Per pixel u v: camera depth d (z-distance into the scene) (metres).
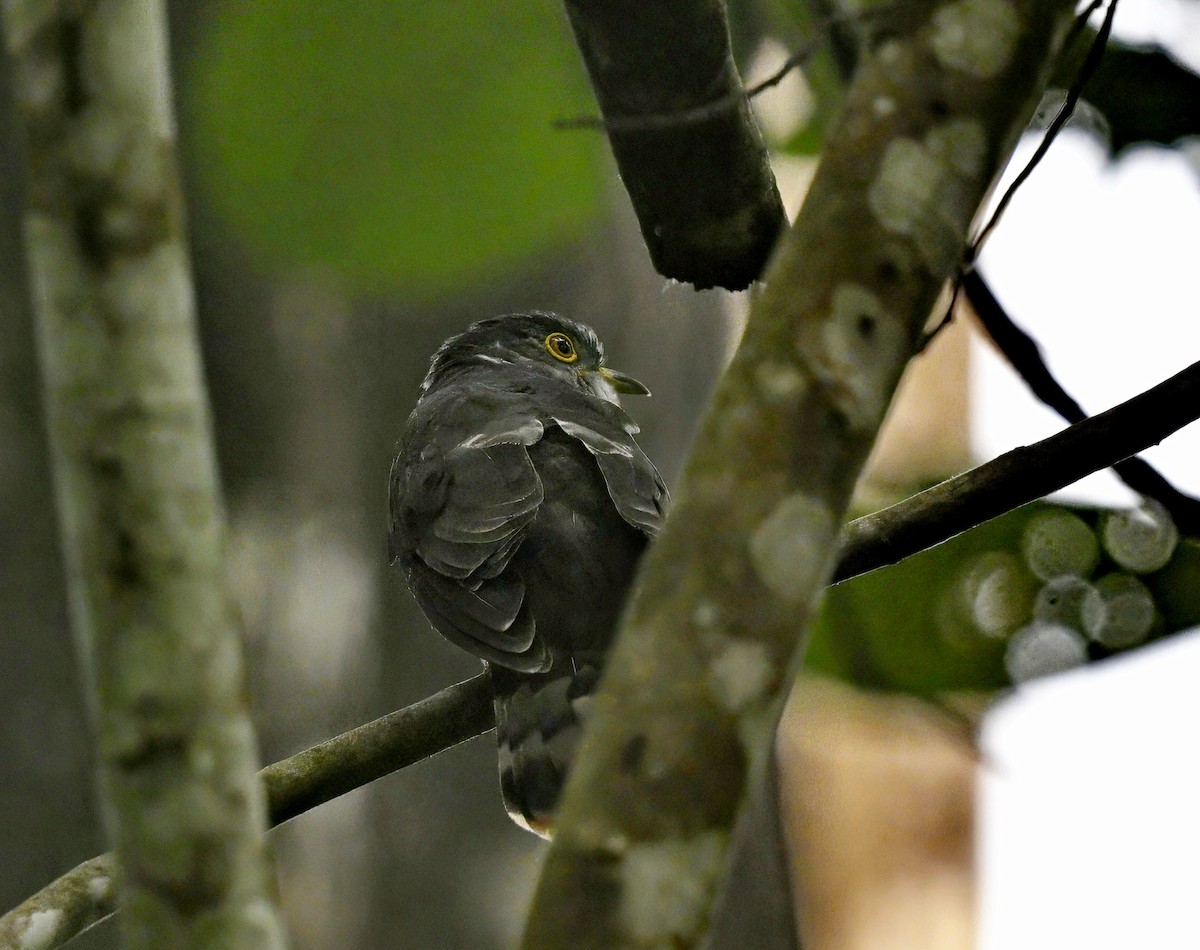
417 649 13.41
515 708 8.84
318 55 8.09
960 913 16.98
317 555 13.58
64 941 7.77
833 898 17.03
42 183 4.16
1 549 12.23
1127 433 7.71
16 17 4.18
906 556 7.96
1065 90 9.77
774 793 12.34
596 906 4.16
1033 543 10.12
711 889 4.24
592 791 4.27
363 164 8.25
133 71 4.19
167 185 4.23
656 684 4.32
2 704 12.05
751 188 7.42
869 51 4.89
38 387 12.55
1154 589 10.04
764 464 4.47
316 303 13.39
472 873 12.94
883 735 16.03
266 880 4.20
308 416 13.62
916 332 4.67
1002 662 10.23
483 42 8.12
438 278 8.66
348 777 8.59
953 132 4.75
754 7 10.33
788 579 4.41
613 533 9.55
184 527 4.17
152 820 4.10
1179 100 9.73
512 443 9.91
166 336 4.20
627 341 13.52
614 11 6.85
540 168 8.30
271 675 13.37
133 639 4.12
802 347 4.55
